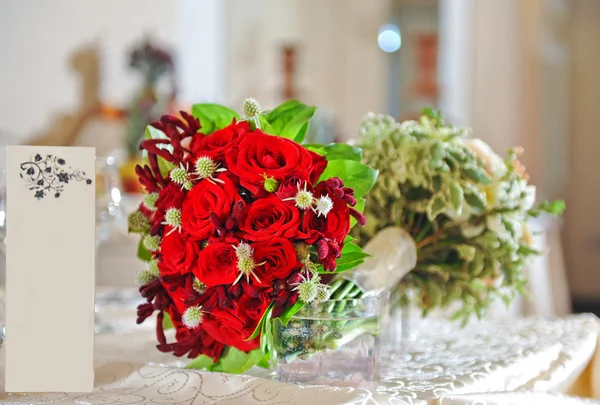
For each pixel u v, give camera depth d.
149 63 2.85
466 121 4.18
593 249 5.88
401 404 0.68
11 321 0.68
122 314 1.26
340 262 0.74
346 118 5.90
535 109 4.12
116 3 3.96
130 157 2.52
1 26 3.69
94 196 0.69
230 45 5.87
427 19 6.05
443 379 0.79
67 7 3.83
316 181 0.72
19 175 0.69
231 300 0.72
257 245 0.70
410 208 0.95
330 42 5.89
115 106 3.35
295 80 5.65
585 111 5.85
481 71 4.14
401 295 1.01
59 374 0.68
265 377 0.81
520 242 1.01
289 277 0.70
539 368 0.93
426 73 5.07
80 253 0.69
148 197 0.78
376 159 0.94
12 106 3.71
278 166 0.71
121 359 0.88
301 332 0.73
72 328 0.68
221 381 0.72
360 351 0.74
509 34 4.08
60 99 3.79
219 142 0.74
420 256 1.00
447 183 0.91
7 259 0.68
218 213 0.70
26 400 0.70
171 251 0.74
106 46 3.92
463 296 1.02
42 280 0.68
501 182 0.96
